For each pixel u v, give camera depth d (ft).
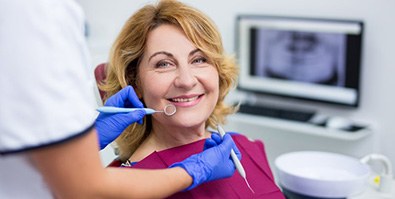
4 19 2.13
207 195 3.53
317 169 5.08
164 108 3.53
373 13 6.68
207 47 3.56
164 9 3.55
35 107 2.11
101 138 3.15
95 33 9.14
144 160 3.67
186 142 3.83
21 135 2.12
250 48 7.84
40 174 2.27
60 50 2.17
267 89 7.88
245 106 7.82
